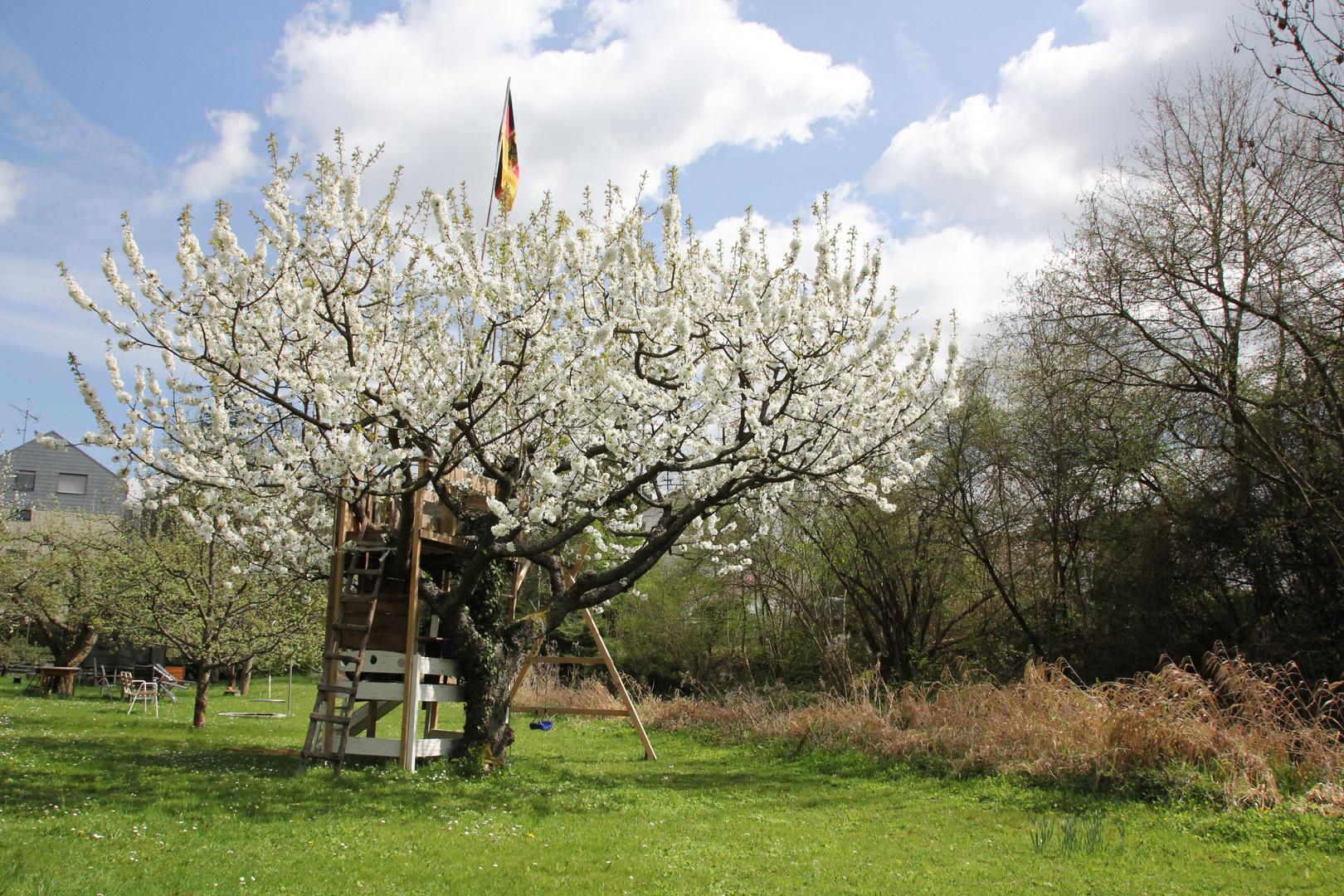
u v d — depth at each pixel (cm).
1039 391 1695
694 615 2562
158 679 1842
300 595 1423
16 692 2056
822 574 2062
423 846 603
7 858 495
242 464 910
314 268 841
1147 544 1526
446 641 1087
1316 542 1302
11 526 2177
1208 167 1415
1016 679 1656
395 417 847
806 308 860
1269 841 654
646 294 931
